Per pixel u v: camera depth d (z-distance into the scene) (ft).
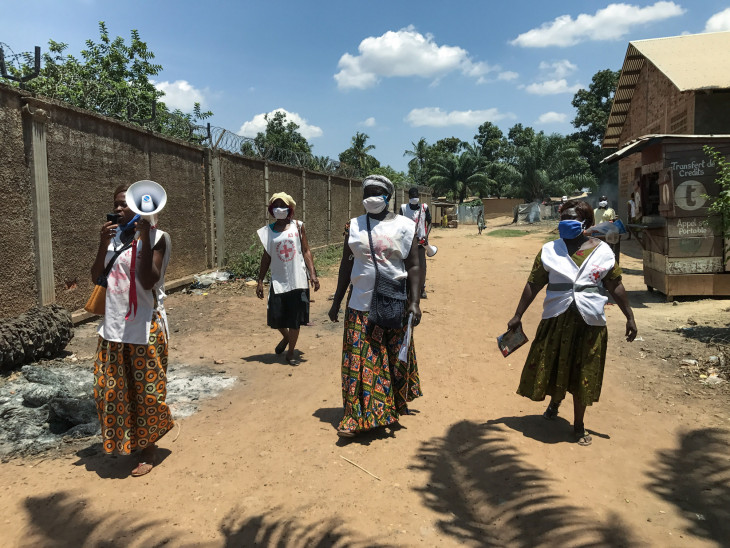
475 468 11.00
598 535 8.71
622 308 11.95
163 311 10.84
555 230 92.17
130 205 9.52
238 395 15.07
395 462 11.20
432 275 39.17
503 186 169.78
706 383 15.71
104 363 10.18
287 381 16.25
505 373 17.08
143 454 10.99
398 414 13.10
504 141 211.82
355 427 11.93
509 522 9.14
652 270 29.55
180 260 32.22
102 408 10.14
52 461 11.23
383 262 11.86
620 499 9.84
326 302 29.14
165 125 35.14
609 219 33.17
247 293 30.91
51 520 9.08
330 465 11.02
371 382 12.03
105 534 8.71
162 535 8.68
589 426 13.07
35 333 17.11
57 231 21.76
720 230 23.25
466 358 18.58
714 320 22.63
